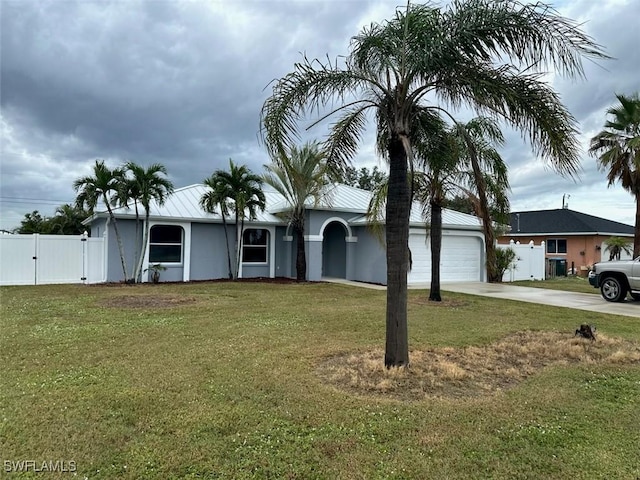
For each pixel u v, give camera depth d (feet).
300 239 57.36
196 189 67.82
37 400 14.34
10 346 21.39
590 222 95.40
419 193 40.86
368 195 71.67
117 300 37.93
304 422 12.98
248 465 10.52
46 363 18.58
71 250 53.06
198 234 58.95
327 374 17.79
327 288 50.31
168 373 17.35
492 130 28.45
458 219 65.00
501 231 44.55
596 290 51.90
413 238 59.67
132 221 55.42
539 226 100.48
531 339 24.67
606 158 58.59
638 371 18.79
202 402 14.38
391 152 18.78
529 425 12.99
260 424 12.78
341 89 19.07
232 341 22.99
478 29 15.66
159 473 10.14
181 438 11.83
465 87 17.39
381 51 18.04
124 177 50.03
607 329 27.71
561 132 16.31
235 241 60.64
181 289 47.11
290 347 21.83
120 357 19.69
